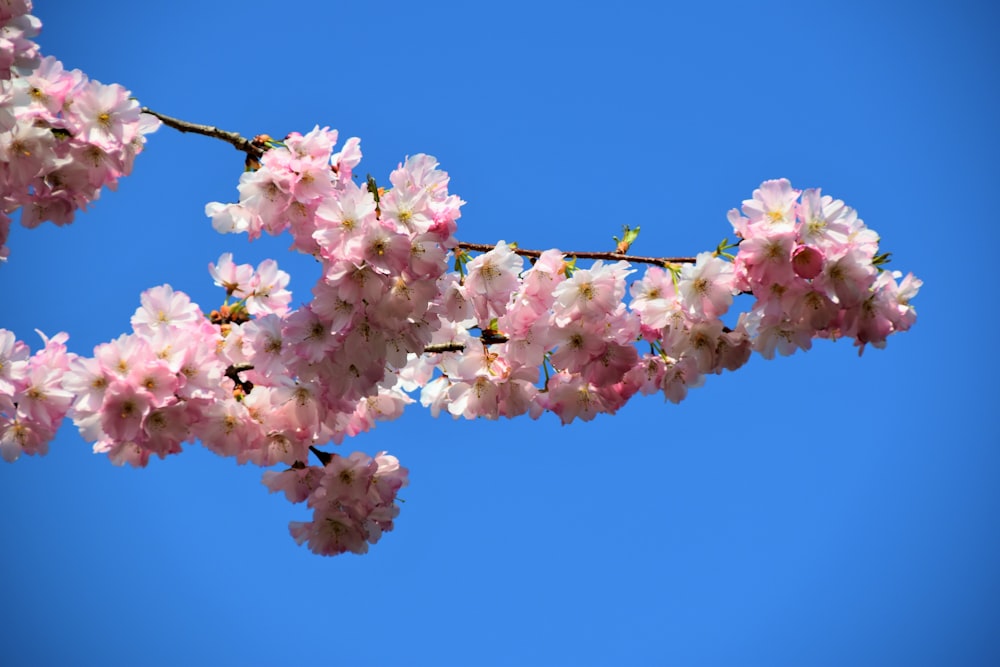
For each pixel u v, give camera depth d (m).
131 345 6.04
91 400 6.00
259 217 6.48
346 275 5.99
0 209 6.43
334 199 6.11
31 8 6.07
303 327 6.18
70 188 6.42
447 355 7.42
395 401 7.68
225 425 6.64
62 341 6.51
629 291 6.52
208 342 6.48
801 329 6.45
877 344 6.41
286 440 6.85
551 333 6.50
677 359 6.70
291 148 6.27
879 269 6.38
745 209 6.15
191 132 6.47
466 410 7.07
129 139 6.41
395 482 7.31
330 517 7.12
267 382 6.61
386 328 6.10
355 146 6.40
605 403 6.88
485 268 6.44
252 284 7.02
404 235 5.89
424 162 6.15
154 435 6.05
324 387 6.55
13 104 6.05
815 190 6.13
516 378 6.89
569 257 6.59
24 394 6.30
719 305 6.32
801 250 6.03
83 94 6.29
